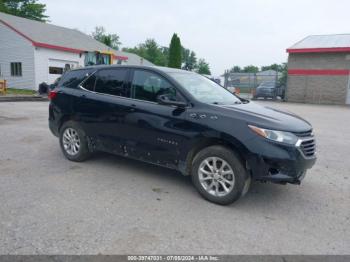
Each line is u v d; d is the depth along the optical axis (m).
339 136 8.91
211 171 3.98
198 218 3.54
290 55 23.91
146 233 3.17
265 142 3.62
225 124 3.81
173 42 31.89
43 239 2.98
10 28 22.33
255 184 4.75
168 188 4.43
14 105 14.37
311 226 3.45
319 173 5.37
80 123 5.31
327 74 22.81
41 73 22.34
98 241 2.98
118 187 4.40
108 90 5.04
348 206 4.02
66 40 25.72
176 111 4.20
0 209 3.57
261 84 26.61
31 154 5.93
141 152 4.61
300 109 17.41
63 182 4.51
